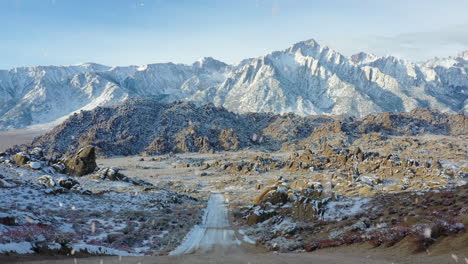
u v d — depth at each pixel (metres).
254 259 23.84
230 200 90.94
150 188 89.88
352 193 65.44
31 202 48.34
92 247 29.19
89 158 104.25
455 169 110.19
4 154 87.31
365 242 27.64
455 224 24.33
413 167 113.31
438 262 18.52
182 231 45.50
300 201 49.84
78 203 55.44
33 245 24.36
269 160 192.38
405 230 26.39
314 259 22.83
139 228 44.34
